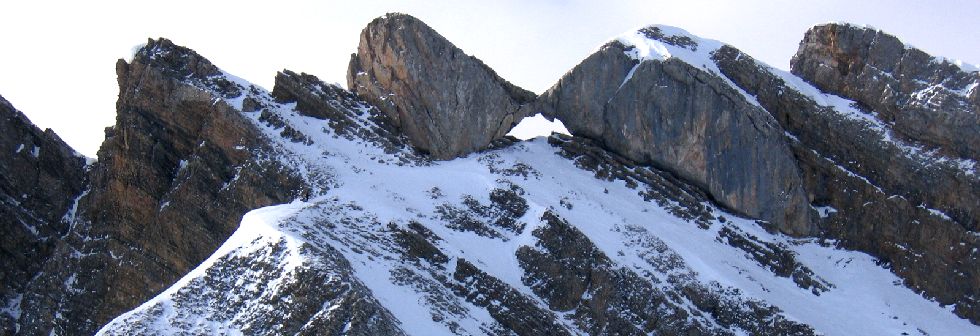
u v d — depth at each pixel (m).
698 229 132.62
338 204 120.19
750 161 137.75
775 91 140.75
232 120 128.00
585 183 134.50
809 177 138.75
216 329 107.75
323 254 109.94
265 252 110.94
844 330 125.06
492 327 112.81
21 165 134.38
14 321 128.12
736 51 142.50
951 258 133.25
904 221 135.25
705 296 120.88
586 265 119.62
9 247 131.12
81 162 137.00
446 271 116.56
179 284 111.12
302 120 132.62
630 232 125.69
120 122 131.38
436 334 108.12
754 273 128.50
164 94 130.75
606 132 139.88
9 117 135.12
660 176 137.38
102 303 126.62
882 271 134.50
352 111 135.50
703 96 138.38
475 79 138.25
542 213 123.19
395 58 137.12
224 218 124.75
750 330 119.81
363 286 108.38
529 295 117.50
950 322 130.75
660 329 117.56
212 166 127.06
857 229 136.50
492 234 123.06
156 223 126.50
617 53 141.12
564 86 141.12
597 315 117.88
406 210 123.19
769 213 137.12
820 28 143.12
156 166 129.12
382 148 132.12
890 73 139.50
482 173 130.62
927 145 136.88
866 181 137.12
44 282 128.75
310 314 106.19
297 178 125.19
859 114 139.50
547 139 140.75
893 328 127.44
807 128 139.50
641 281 119.56
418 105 136.62
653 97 139.00
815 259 134.62
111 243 128.38
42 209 133.75
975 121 135.75
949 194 134.88
